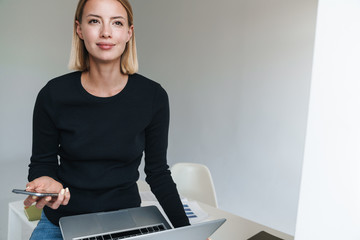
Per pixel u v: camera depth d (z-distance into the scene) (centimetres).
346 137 50
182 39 371
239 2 313
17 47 341
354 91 49
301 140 279
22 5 338
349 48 49
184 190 203
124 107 108
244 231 130
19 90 348
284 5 281
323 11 50
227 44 327
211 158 353
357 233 52
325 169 52
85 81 108
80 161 108
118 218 92
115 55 98
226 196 341
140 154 116
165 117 118
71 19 370
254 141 313
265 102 302
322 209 53
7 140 347
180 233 72
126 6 97
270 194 304
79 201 108
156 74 408
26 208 142
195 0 353
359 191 51
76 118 105
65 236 83
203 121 358
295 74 279
